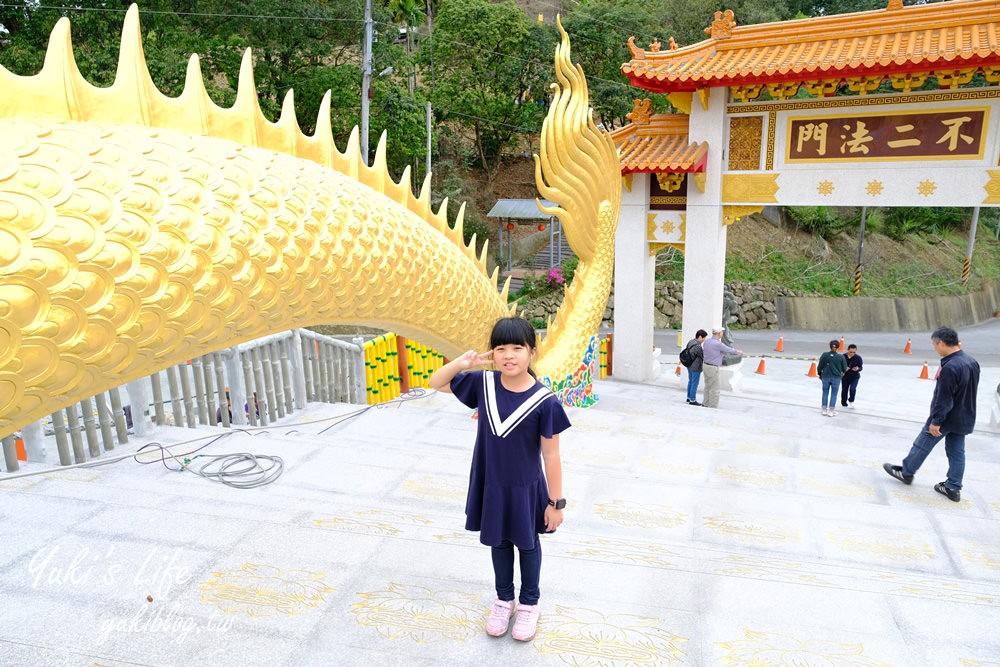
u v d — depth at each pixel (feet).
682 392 44.86
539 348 32.58
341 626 9.80
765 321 92.73
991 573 13.52
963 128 35.68
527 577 9.72
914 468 19.72
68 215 7.43
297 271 11.19
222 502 14.33
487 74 102.89
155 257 8.36
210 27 72.74
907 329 94.84
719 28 40.14
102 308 7.72
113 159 8.31
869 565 13.74
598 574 11.48
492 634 9.62
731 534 14.89
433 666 9.04
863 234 95.81
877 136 37.68
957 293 100.94
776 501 16.84
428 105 82.33
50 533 12.48
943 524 15.75
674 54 40.88
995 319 104.06
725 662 9.20
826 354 40.06
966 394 18.53
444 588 10.86
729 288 93.25
